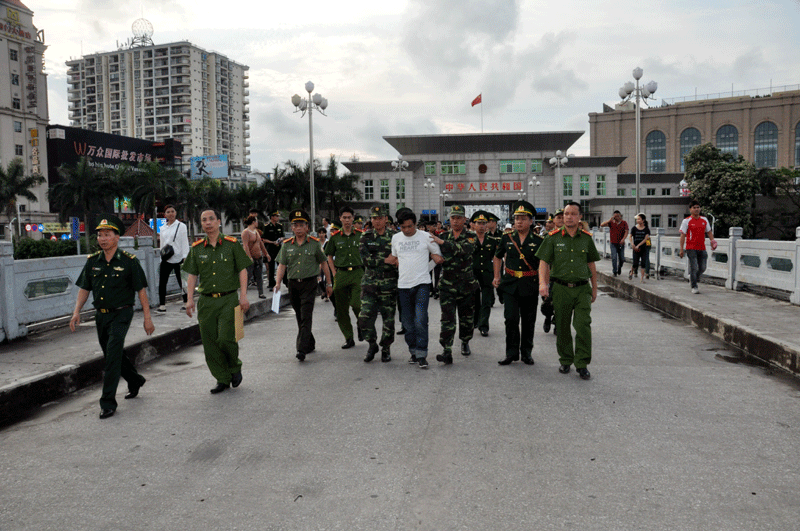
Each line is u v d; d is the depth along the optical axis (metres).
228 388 5.90
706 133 102.00
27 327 8.12
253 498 3.36
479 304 8.70
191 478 3.67
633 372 6.27
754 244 11.24
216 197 75.44
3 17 83.94
